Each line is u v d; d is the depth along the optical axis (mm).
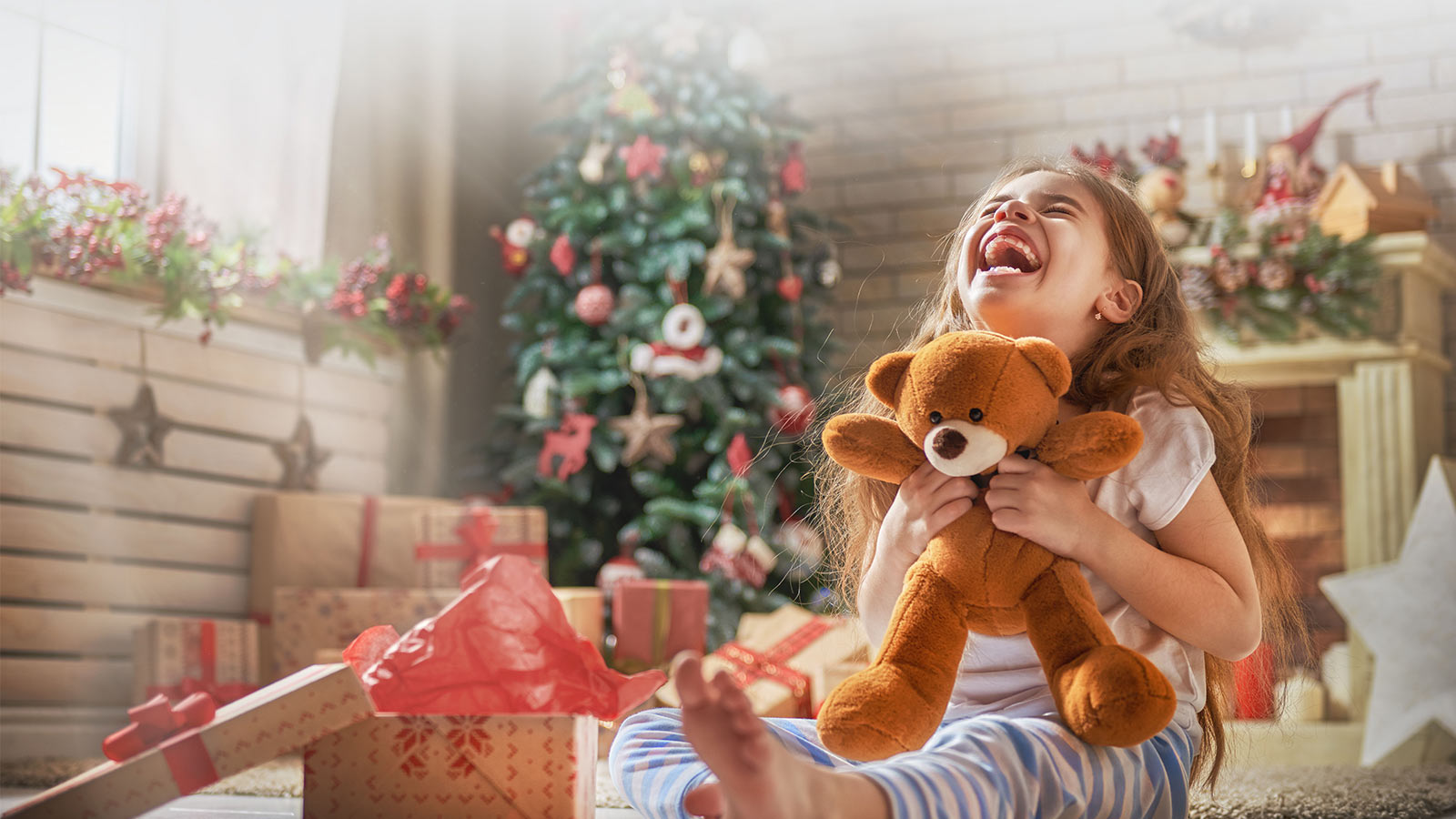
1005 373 976
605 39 3531
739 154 3482
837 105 4148
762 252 3506
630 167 3330
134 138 2885
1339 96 3555
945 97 4043
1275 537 3516
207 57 2969
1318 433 3521
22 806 983
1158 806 1021
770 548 3164
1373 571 2682
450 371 3729
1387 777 1966
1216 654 1061
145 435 2549
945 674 952
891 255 4047
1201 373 1228
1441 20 3559
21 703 2299
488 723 1039
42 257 2330
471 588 1081
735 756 754
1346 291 3229
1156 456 1078
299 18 3166
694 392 3244
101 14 2848
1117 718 877
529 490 3363
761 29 4094
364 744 1042
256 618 2688
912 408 1000
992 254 1168
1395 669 2609
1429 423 3326
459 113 3916
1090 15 3896
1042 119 3936
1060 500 975
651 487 3240
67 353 2404
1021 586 967
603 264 3527
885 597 1078
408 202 3652
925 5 4086
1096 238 1173
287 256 2943
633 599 2342
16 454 2312
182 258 2547
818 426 2775
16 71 2670
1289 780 1870
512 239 3471
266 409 2906
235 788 1681
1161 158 3527
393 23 3625
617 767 1090
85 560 2430
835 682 2182
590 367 3373
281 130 3113
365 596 2469
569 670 1074
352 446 3234
